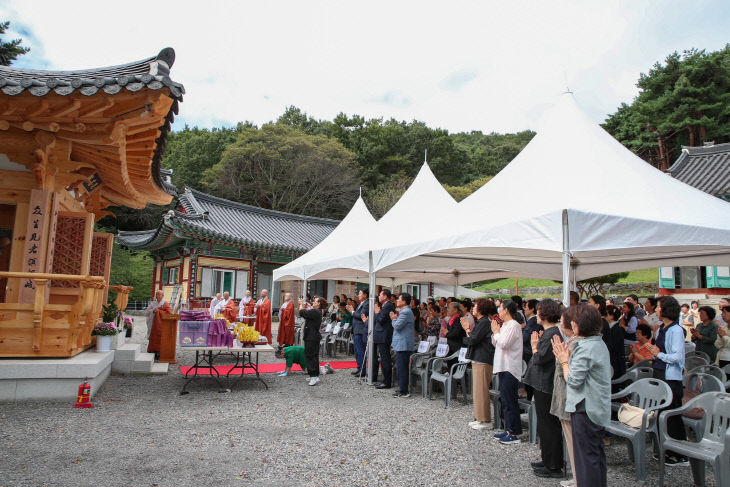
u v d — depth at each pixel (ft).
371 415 19.16
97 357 20.94
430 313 30.40
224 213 78.79
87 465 12.48
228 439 15.33
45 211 20.33
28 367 17.98
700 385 15.39
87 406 18.13
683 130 105.29
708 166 67.77
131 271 86.02
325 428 17.04
